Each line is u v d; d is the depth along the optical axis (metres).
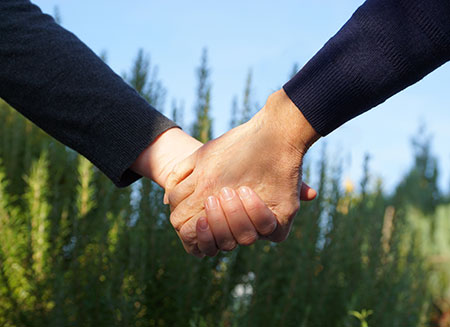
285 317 0.85
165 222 0.88
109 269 0.83
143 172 0.64
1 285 0.81
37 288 0.81
